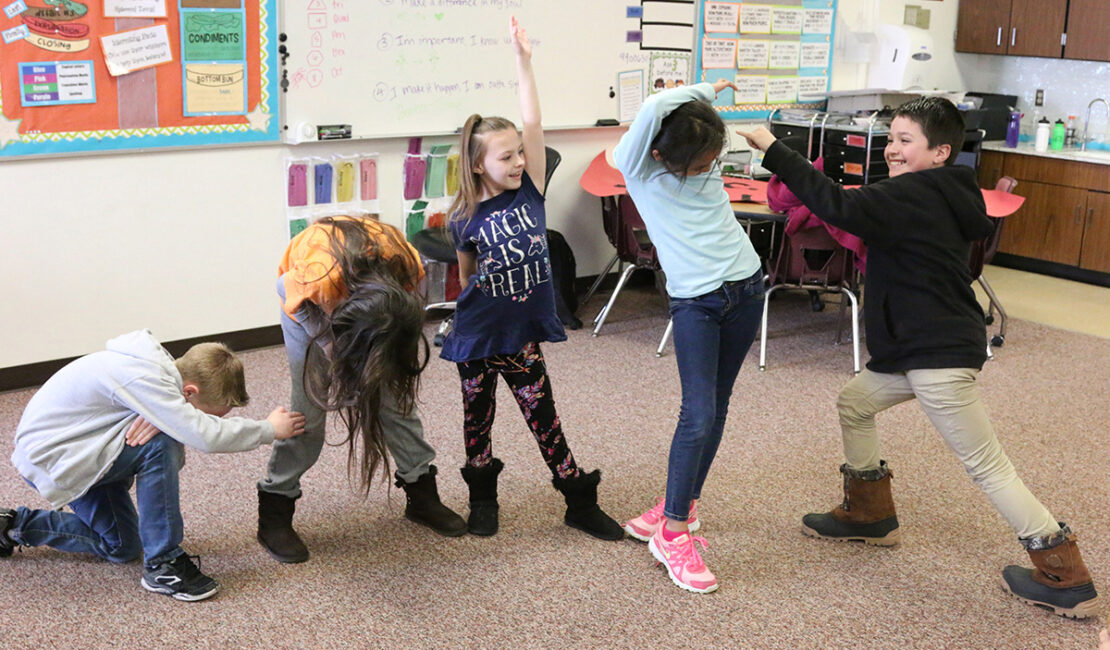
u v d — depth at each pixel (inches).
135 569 102.3
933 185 95.0
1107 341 193.3
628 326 195.6
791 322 202.2
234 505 116.6
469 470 110.3
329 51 170.9
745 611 98.0
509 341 102.3
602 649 91.2
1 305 149.9
